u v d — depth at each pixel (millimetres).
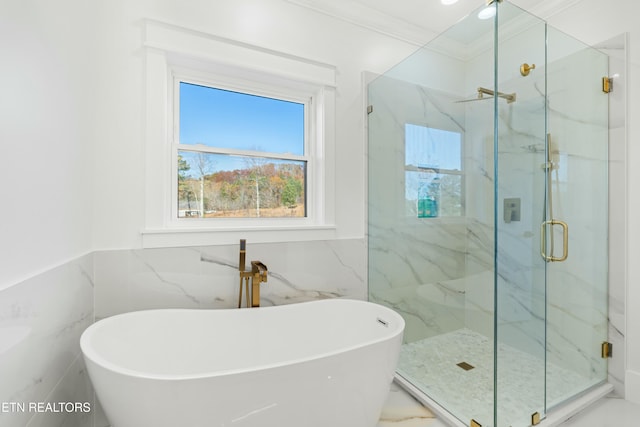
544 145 1600
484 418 1457
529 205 1544
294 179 2090
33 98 972
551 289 1751
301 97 2098
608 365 1823
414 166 2061
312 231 2014
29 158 948
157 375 955
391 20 2230
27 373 916
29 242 941
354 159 2182
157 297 1601
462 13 2182
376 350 1232
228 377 983
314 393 1117
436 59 1892
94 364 1015
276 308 1708
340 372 1156
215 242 1736
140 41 1563
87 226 1398
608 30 1825
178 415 962
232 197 1902
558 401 1642
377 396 1283
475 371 1639
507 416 1403
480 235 1718
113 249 1506
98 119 1477
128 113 1538
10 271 844
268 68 1856
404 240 2111
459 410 1551
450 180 1901
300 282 1983
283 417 1079
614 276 1805
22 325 890
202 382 958
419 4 2084
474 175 1793
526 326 1494
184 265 1661
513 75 1502
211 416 982
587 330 1831
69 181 1223
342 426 1204
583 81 1816
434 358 1845
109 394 1000
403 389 1832
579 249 1817
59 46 1145
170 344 1484
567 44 1792
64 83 1184
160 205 1609
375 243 2215
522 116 1522
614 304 1804
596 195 1827
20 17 902
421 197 2029
